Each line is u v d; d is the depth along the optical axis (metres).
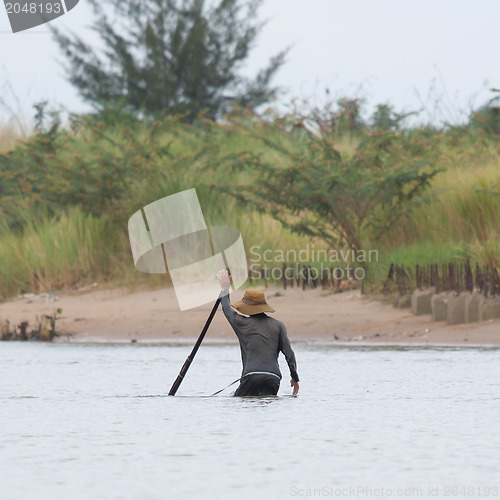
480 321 56.28
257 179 72.62
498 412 32.03
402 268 62.81
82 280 77.56
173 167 84.75
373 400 34.62
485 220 67.62
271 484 22.33
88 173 80.25
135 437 28.09
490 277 58.66
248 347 35.84
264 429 29.25
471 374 40.97
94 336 60.38
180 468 23.97
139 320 63.75
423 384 38.34
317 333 57.31
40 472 23.59
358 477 22.95
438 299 57.81
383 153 73.56
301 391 37.09
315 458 25.05
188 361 36.69
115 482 22.56
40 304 71.81
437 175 75.50
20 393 37.41
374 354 48.81
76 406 33.94
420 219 71.25
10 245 82.00
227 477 23.03
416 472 23.45
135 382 40.53
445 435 28.03
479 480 22.61
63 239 80.06
